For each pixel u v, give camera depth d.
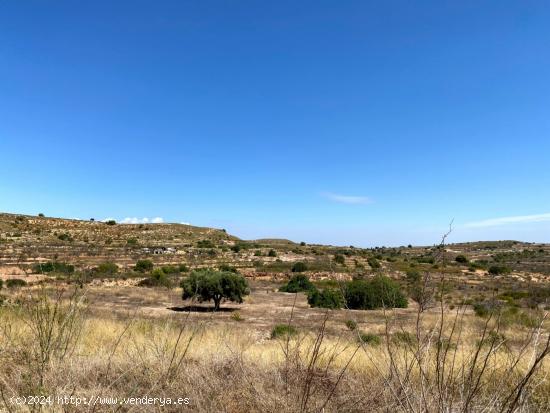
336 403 3.21
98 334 6.13
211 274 30.16
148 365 4.29
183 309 27.19
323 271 55.44
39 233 95.50
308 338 6.51
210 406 3.29
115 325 7.27
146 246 85.50
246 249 95.75
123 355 4.86
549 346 2.18
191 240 109.81
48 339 3.69
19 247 69.19
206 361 4.79
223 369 4.52
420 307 2.43
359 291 20.06
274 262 72.31
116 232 110.75
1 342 4.15
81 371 3.88
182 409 3.34
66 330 4.11
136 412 3.25
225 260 71.50
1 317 4.70
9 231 93.00
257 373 4.27
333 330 8.05
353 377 4.20
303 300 38.06
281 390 3.58
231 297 29.59
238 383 3.96
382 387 3.23
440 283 2.40
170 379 4.04
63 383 3.46
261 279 56.97
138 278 42.03
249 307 31.88
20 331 4.51
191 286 27.33
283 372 4.22
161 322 7.69
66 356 4.12
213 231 130.88
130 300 29.55
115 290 33.88
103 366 4.25
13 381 3.38
